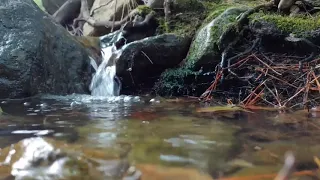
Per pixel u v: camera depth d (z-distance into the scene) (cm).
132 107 244
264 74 265
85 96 314
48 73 328
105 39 429
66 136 151
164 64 336
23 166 106
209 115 203
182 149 129
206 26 329
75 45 370
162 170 106
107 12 559
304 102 225
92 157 115
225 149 129
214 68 310
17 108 243
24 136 153
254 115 200
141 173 103
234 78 281
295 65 266
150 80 341
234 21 312
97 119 196
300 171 105
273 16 298
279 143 138
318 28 278
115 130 163
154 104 258
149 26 412
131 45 329
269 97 246
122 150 126
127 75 336
